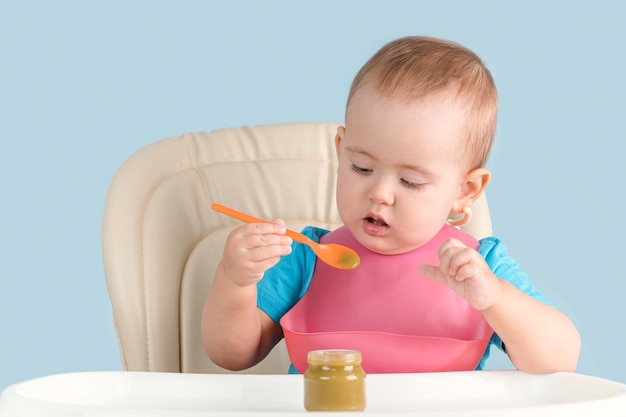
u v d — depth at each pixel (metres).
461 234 2.24
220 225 2.49
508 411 1.57
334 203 2.56
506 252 2.24
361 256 2.17
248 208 2.52
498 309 1.86
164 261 2.38
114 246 2.34
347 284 2.15
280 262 2.28
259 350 2.19
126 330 2.32
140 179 2.43
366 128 1.99
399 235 2.05
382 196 1.99
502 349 2.12
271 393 1.82
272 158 2.57
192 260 2.44
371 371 1.98
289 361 2.48
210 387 1.83
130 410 1.54
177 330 2.39
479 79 2.09
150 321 2.34
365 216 2.04
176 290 2.40
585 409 1.61
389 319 2.09
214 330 2.10
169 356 2.36
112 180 2.44
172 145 2.52
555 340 1.92
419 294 2.10
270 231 1.92
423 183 2.00
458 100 2.02
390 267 2.14
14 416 1.60
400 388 1.82
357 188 2.02
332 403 1.61
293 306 2.21
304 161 2.58
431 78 2.01
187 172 2.50
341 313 2.12
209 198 2.50
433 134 1.98
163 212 2.42
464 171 2.09
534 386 1.88
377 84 2.00
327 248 2.03
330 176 2.58
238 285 2.00
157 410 1.54
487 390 1.86
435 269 1.86
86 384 1.83
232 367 2.18
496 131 2.18
